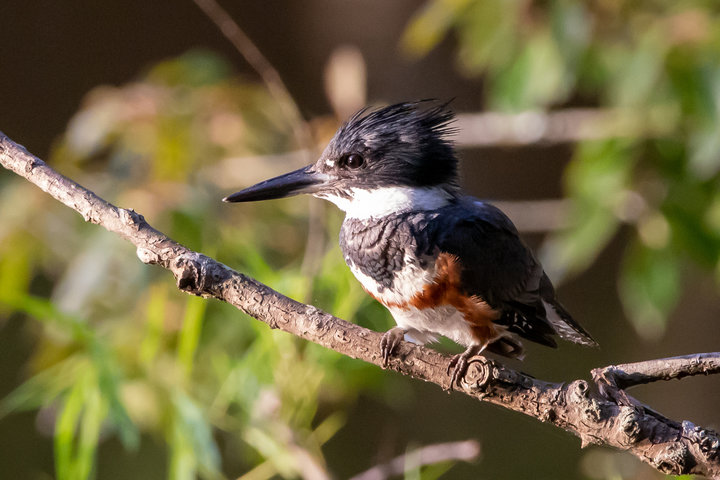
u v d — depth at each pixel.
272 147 6.46
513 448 6.77
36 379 6.32
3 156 6.15
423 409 6.87
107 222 6.14
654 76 6.35
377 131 6.26
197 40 9.18
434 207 6.25
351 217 6.26
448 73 7.36
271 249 6.43
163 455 6.57
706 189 6.40
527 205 6.60
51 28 9.12
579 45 6.38
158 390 6.36
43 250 6.42
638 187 6.40
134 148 6.43
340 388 6.35
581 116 6.52
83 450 6.27
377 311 6.31
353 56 6.42
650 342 6.76
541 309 6.26
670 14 6.38
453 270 6.21
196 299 6.27
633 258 6.40
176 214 6.37
